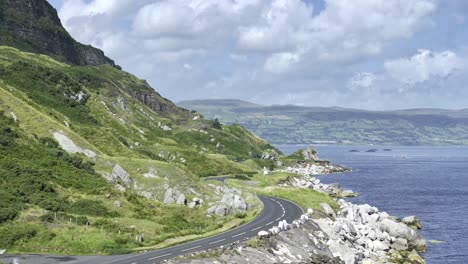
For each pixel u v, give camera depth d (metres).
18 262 47.56
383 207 128.75
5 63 151.75
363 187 178.50
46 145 92.31
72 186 76.94
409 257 71.56
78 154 95.75
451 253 79.00
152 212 76.69
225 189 100.25
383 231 82.50
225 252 52.22
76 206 68.19
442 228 99.81
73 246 54.25
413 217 100.31
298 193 112.94
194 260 48.34
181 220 74.25
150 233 63.16
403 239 79.06
